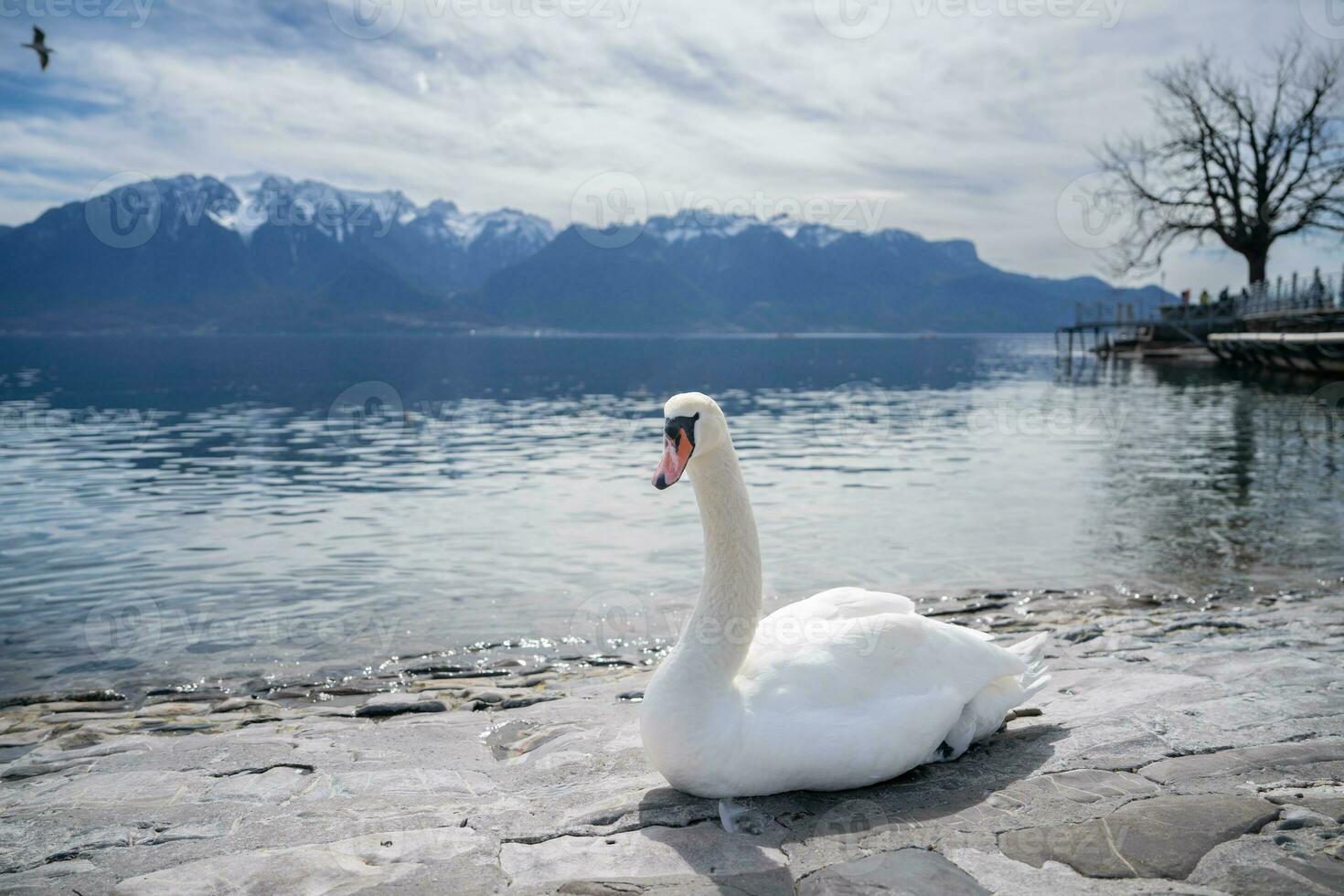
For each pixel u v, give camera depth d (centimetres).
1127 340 6575
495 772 429
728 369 6925
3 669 657
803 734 362
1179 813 346
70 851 347
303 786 413
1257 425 2392
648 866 324
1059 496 1380
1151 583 870
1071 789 376
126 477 1661
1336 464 1684
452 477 1661
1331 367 3650
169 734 520
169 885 318
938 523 1184
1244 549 1008
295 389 4484
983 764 411
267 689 615
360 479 1641
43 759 468
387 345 17775
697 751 356
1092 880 302
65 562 1000
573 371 6706
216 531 1172
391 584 901
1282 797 355
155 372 6119
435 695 583
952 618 762
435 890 311
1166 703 480
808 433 2398
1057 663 580
